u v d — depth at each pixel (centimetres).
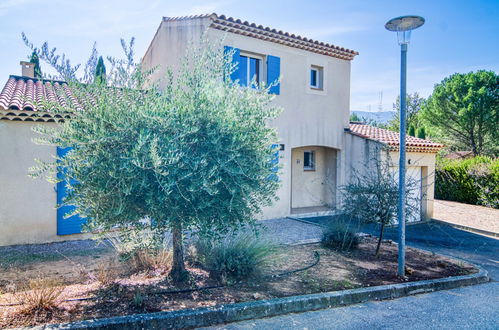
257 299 482
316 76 1355
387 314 489
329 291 535
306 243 848
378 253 773
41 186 819
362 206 759
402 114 633
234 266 551
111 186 414
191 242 625
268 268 628
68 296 454
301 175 1446
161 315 410
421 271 680
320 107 1325
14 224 795
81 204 446
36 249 762
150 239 497
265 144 511
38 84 1095
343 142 1396
